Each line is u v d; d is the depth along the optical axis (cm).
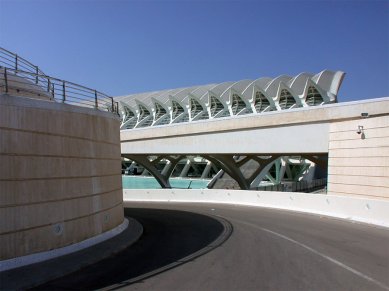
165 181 5456
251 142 3359
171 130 4050
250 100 8419
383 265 955
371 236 1421
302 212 2391
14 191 994
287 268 930
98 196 1377
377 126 2192
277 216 2170
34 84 1416
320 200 2286
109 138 1516
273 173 6856
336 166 2497
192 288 773
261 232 1552
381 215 1747
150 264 1014
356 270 902
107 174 1480
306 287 764
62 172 1160
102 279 865
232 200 3212
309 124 2950
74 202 1211
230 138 3541
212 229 1688
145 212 2542
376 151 2189
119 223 1638
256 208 2738
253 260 1029
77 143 1248
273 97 8200
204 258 1072
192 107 9050
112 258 1105
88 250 1188
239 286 780
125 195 3781
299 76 8031
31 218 1034
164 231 1656
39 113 1089
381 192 2144
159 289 772
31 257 1020
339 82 7688
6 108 995
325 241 1316
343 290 743
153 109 9719
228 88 8862
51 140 1124
